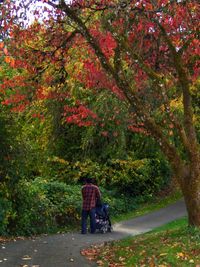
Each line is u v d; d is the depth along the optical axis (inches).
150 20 434.3
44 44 474.3
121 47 448.8
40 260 401.1
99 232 634.8
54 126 820.0
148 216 836.6
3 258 397.1
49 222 624.1
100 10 425.4
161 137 460.1
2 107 541.0
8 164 551.5
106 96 654.5
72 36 467.5
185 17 434.3
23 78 486.6
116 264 388.2
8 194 555.8
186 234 447.2
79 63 528.7
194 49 466.6
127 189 997.8
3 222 520.7
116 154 885.2
